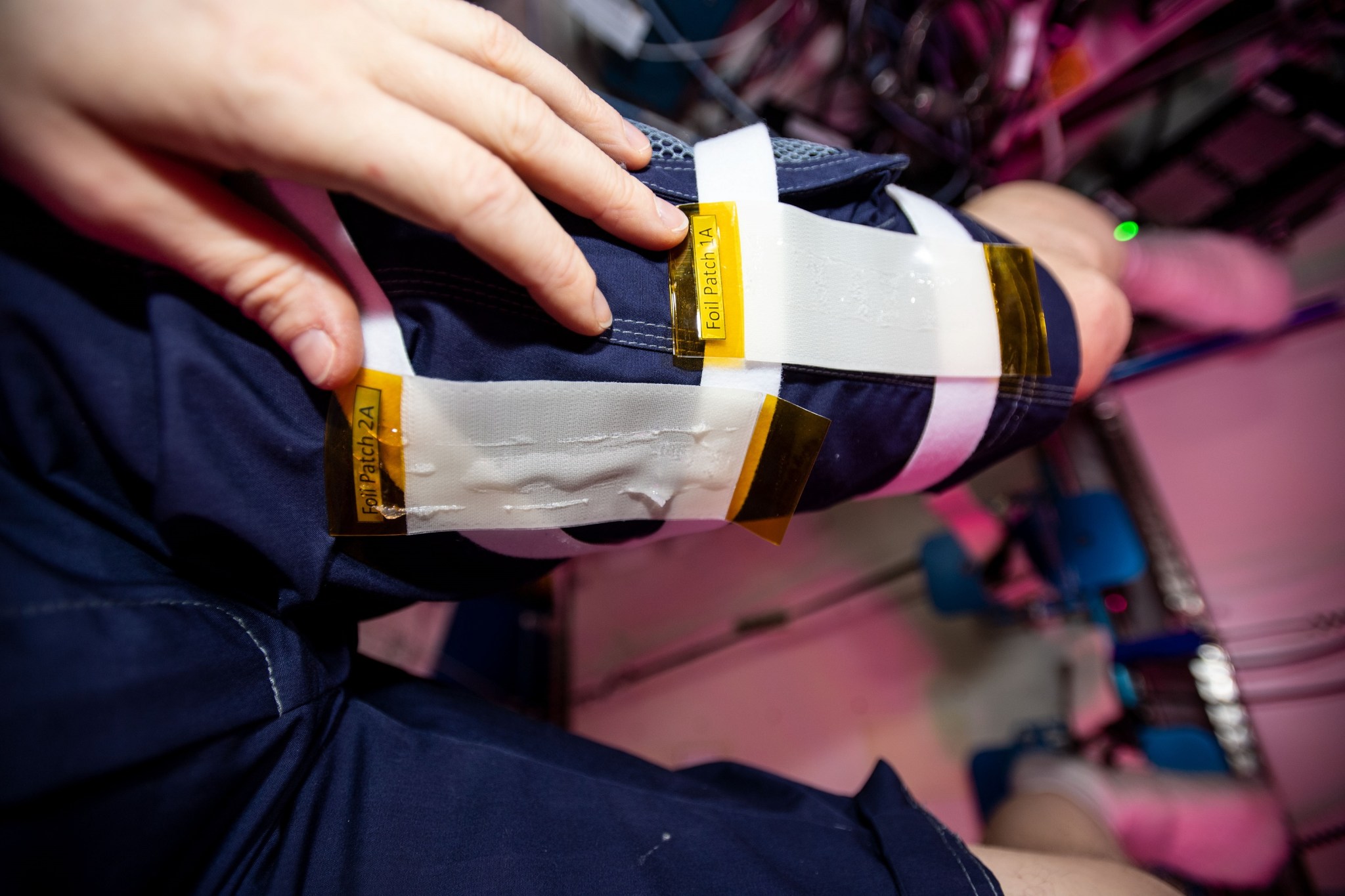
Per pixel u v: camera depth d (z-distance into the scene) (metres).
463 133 0.31
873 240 0.46
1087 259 0.66
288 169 0.29
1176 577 1.25
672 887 0.41
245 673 0.36
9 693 0.25
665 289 0.41
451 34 0.35
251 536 0.35
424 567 0.44
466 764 0.46
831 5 1.16
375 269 0.36
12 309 0.30
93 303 0.32
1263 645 1.22
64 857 0.28
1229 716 1.10
